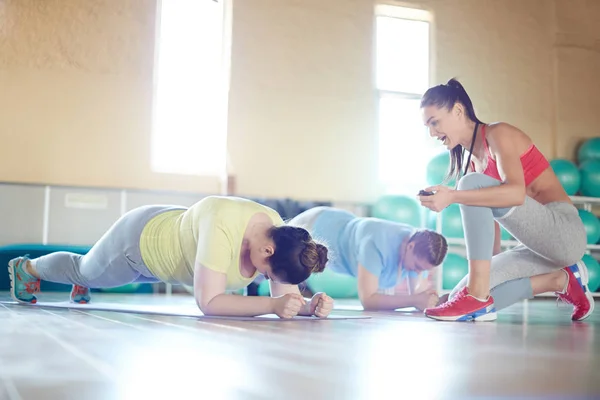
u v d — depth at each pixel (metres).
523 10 7.67
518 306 4.95
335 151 7.22
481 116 7.46
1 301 3.13
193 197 6.86
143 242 2.49
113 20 6.64
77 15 6.55
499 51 7.58
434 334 1.91
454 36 7.50
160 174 6.75
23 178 6.35
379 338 1.73
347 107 7.28
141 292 6.22
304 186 7.11
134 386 0.89
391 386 0.93
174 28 6.94
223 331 1.80
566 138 7.61
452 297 2.74
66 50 6.51
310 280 5.64
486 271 2.56
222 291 2.27
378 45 7.44
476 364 1.21
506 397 0.85
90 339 1.51
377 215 6.13
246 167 6.95
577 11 7.76
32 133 6.39
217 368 1.08
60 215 6.41
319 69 7.21
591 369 1.16
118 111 6.63
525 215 2.51
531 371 1.12
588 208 6.75
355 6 7.34
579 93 7.70
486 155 2.67
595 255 6.86
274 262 2.22
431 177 5.70
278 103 7.07
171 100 6.91
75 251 5.76
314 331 1.90
